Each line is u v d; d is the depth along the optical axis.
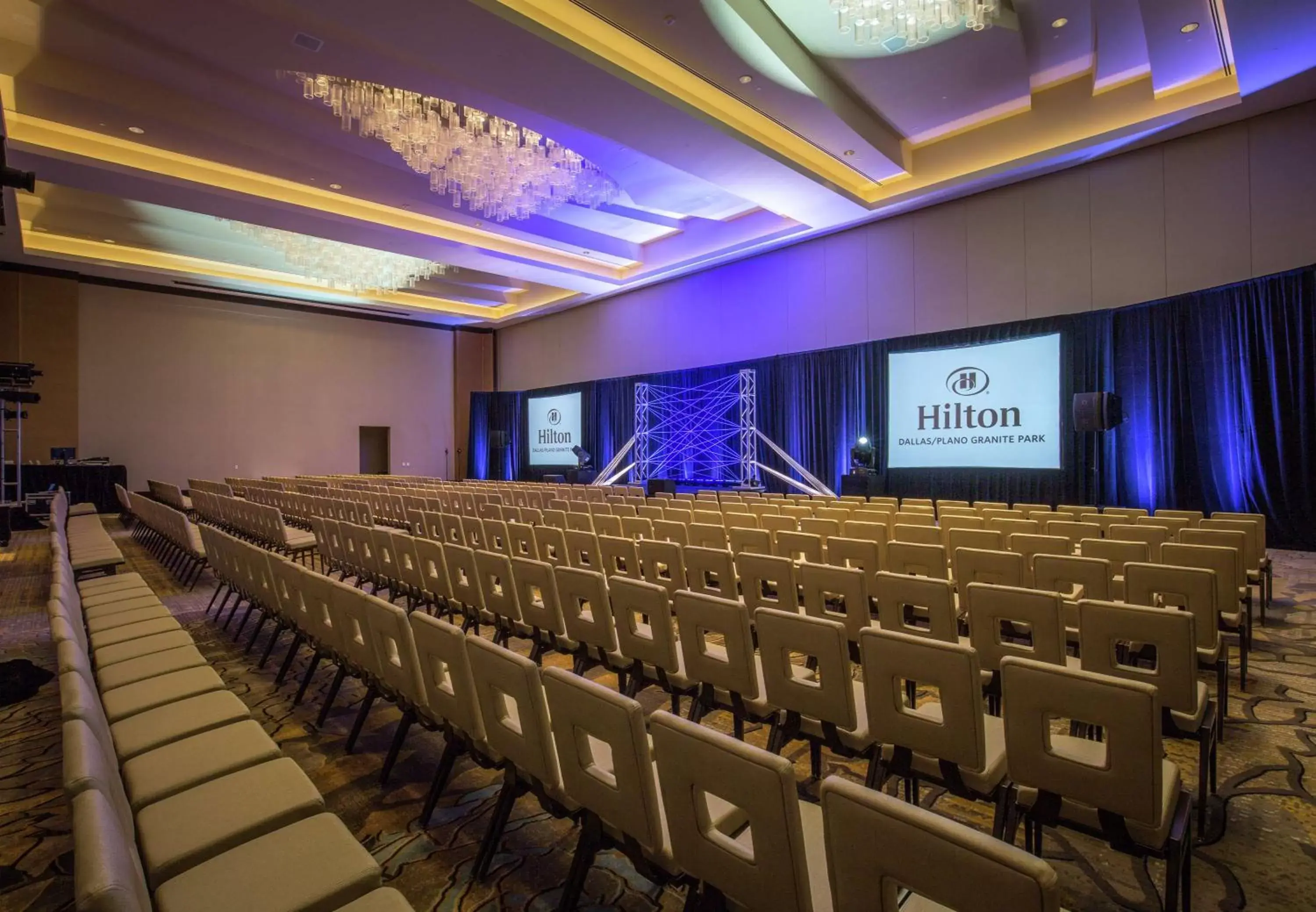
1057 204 9.36
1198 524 4.96
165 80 6.95
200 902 1.34
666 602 2.67
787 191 9.49
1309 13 5.77
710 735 1.28
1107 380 8.80
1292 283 7.13
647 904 1.91
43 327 13.13
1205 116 7.71
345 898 1.40
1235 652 4.00
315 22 5.86
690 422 14.46
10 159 7.89
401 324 18.67
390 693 2.66
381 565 4.86
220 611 5.06
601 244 13.55
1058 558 3.16
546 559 4.81
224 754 1.89
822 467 12.23
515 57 6.02
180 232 12.05
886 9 5.50
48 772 2.76
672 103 6.91
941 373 10.34
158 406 14.67
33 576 6.82
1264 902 1.85
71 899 1.96
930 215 10.73
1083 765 1.65
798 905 1.21
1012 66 7.53
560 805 1.78
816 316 12.30
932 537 4.48
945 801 2.45
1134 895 1.90
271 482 13.07
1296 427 7.18
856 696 2.54
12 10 5.84
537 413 18.61
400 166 9.26
